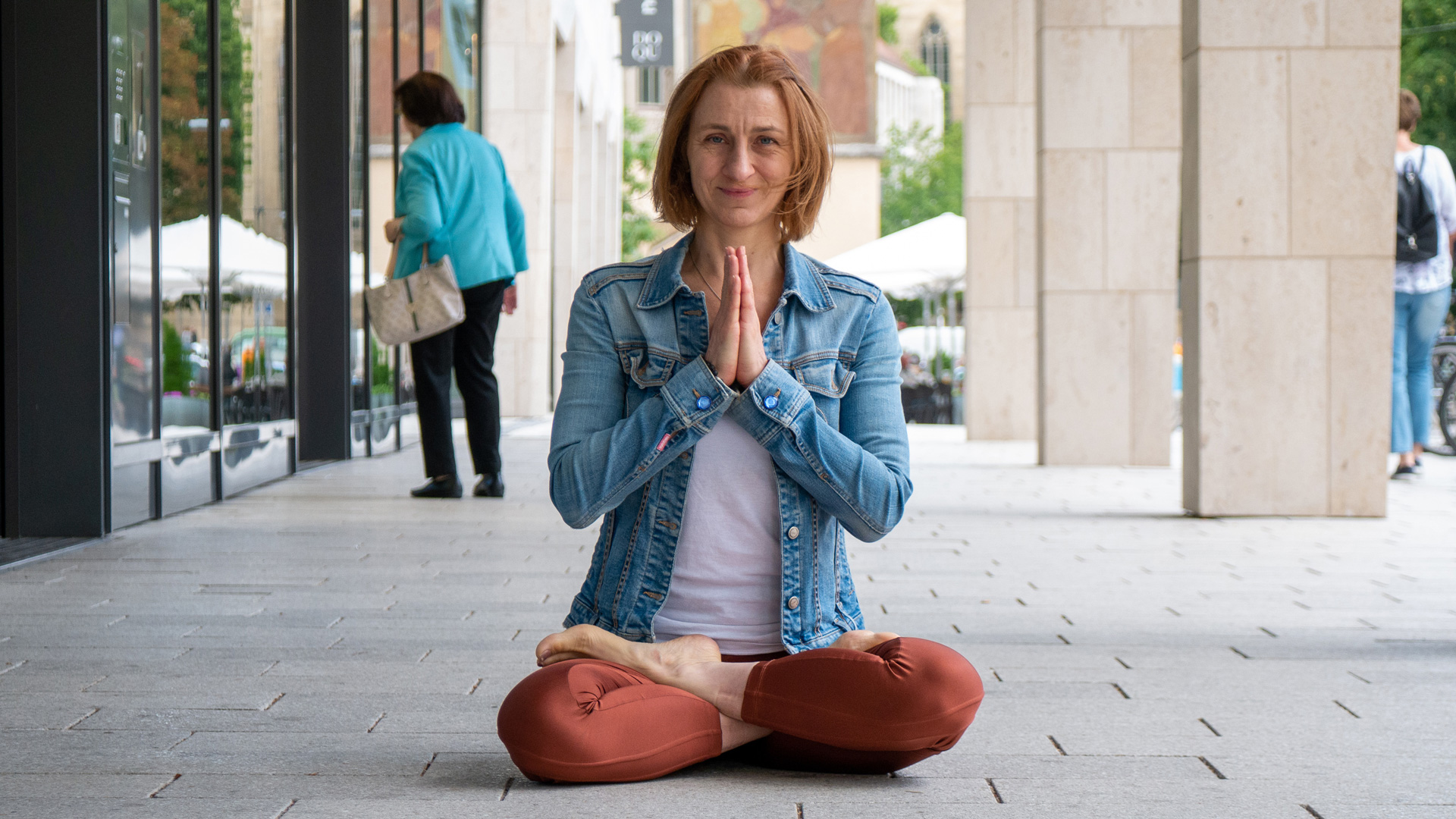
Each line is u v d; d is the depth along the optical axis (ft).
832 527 8.39
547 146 57.47
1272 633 13.38
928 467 34.14
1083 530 21.56
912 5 264.52
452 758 8.77
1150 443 34.63
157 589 15.34
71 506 19.25
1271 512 23.20
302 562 17.46
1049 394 34.65
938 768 8.65
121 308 19.83
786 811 7.64
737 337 7.74
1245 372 23.16
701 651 8.20
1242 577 16.92
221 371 24.66
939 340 83.15
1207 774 8.60
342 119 32.07
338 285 32.60
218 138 24.09
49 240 18.84
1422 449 31.27
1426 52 84.58
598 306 8.31
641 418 7.86
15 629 13.02
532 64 56.75
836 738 7.98
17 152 18.70
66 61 18.58
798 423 7.84
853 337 8.41
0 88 18.63
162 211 21.50
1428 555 18.89
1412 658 12.24
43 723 9.64
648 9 93.61
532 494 26.05
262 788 8.09
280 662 11.70
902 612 14.42
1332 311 23.07
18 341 19.01
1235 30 22.85
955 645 12.76
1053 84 34.42
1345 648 12.71
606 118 107.34
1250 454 23.20
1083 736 9.54
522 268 25.39
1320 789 8.30
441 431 24.95
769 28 168.35
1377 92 22.84
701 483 8.18
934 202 212.02
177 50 22.03
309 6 31.68
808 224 8.21
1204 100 22.98
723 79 7.88
